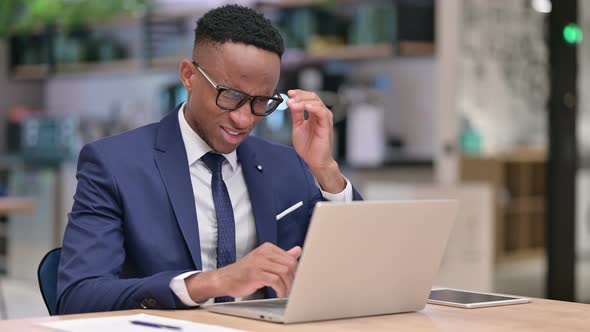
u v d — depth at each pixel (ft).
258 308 5.94
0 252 26.94
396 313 6.12
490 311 6.27
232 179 7.48
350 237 5.61
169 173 7.04
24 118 29.01
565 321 5.85
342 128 21.83
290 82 22.62
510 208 17.76
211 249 7.23
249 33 6.75
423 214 5.98
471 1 17.61
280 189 7.72
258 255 5.90
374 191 19.21
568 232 17.48
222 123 6.89
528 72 17.42
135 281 6.19
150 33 26.21
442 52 18.01
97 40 28.07
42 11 27.61
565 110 17.40
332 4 21.77
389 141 22.62
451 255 17.71
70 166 24.48
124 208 6.84
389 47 20.85
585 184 17.53
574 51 17.46
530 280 17.66
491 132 17.69
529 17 17.40
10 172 27.50
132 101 28.27
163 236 6.86
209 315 5.88
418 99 22.13
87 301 6.25
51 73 28.81
